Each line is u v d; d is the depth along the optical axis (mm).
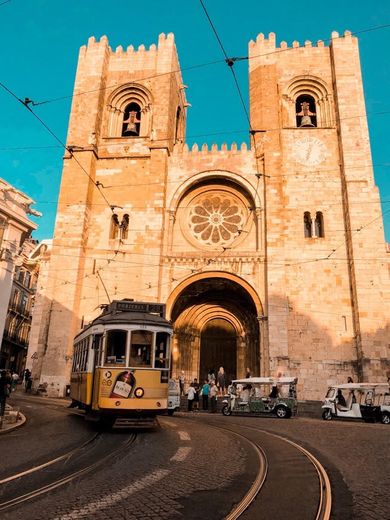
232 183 34438
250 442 13164
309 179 32938
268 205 31766
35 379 30500
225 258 31688
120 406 14523
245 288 30953
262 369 29047
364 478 8414
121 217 33688
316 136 34062
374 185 31438
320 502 6812
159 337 15703
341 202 32188
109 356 15188
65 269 31703
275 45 36969
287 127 34438
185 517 6043
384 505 6668
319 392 28344
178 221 34062
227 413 24984
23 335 61094
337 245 31156
